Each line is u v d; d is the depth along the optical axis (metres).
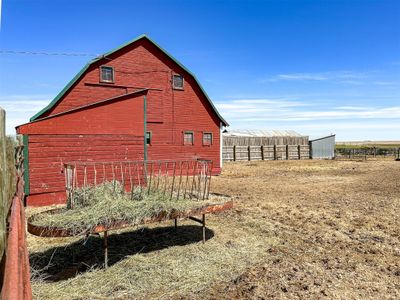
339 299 4.16
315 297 4.20
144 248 6.11
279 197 11.71
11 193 3.06
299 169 24.12
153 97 18.72
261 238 6.73
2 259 1.62
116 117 12.30
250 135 36.41
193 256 5.67
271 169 24.06
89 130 11.59
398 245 6.30
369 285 4.57
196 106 20.28
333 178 18.28
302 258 5.60
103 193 5.81
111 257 5.65
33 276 4.90
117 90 17.59
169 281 4.75
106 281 4.74
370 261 5.47
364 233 7.08
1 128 1.63
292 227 7.56
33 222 4.92
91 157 11.46
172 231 7.22
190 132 20.03
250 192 12.98
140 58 18.31
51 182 10.63
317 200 11.09
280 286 4.50
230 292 4.40
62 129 10.94
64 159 10.91
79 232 4.79
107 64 17.23
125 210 5.29
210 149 20.78
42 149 10.52
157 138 18.83
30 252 5.96
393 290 4.43
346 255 5.75
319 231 7.23
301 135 39.03
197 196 6.66
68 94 16.17
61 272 5.09
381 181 16.48
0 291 1.62
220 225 7.75
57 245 6.34
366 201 10.87
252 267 5.23
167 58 19.20
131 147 12.32
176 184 12.71
